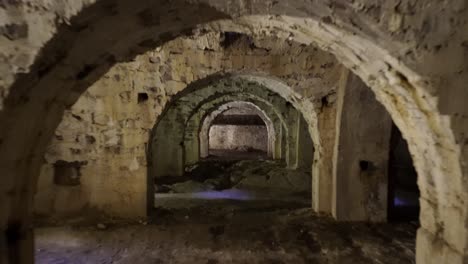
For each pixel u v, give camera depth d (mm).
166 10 1437
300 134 9305
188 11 1473
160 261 3168
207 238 3750
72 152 4234
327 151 4488
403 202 5855
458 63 1447
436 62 1449
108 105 4211
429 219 1993
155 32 1691
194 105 9078
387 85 1823
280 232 3934
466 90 1482
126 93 4223
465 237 1644
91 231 3908
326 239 3697
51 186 4281
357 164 4285
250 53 4145
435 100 1495
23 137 1560
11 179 1565
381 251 3375
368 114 4176
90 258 3225
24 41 1250
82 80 1797
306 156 9359
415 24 1376
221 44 4066
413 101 1693
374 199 4328
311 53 4109
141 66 4156
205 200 6777
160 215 4566
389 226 4160
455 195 1711
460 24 1386
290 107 9492
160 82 4207
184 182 8391
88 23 1321
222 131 16109
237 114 15445
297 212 4816
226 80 8805
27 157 1689
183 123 9148
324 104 4391
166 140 9117
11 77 1280
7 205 1569
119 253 3342
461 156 1568
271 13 1488
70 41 1370
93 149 4266
